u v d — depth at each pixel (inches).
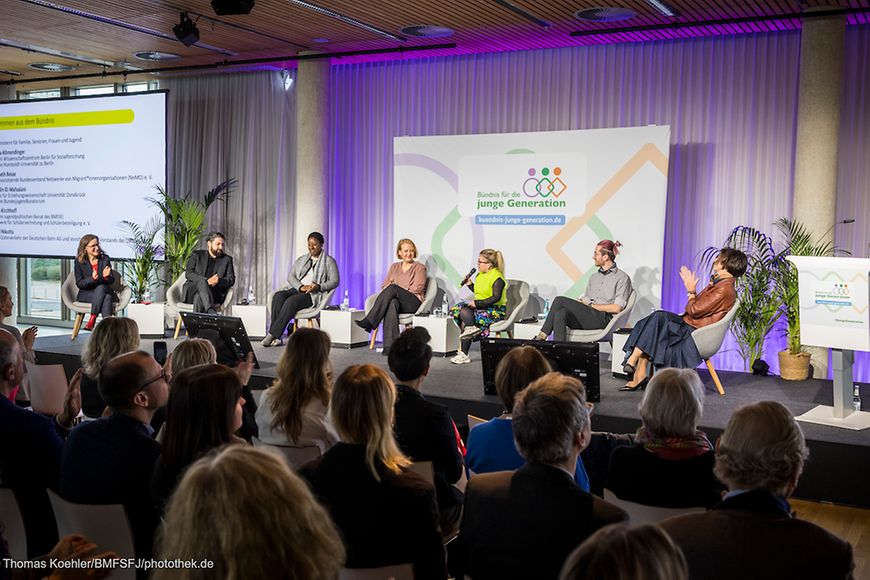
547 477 70.4
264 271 364.8
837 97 248.1
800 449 68.6
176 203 343.3
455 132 324.2
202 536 36.2
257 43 310.5
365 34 290.8
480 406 205.8
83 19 279.0
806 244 245.0
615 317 251.0
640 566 33.1
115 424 90.0
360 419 78.2
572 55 301.4
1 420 99.2
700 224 283.3
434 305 311.7
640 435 97.4
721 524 62.5
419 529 76.0
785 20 254.2
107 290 303.4
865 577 134.3
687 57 282.5
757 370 253.9
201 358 126.4
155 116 346.3
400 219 316.5
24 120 372.8
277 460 39.0
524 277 297.4
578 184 285.9
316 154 334.3
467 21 266.4
